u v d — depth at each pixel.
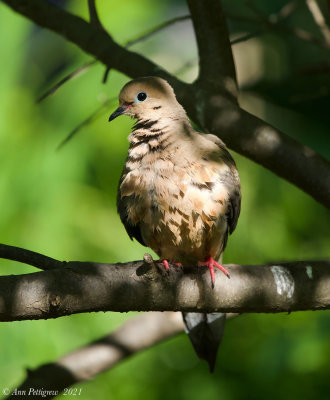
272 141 7.73
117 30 13.23
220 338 8.16
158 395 11.77
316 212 12.27
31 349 11.07
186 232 7.94
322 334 11.12
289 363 10.95
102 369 9.30
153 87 8.38
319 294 6.76
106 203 11.73
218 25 8.15
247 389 11.37
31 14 8.64
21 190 11.59
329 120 14.05
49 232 11.40
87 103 12.02
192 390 11.74
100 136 11.82
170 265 6.55
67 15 8.63
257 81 15.18
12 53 12.49
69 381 9.05
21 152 11.83
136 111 8.44
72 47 13.40
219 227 7.96
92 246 11.54
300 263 6.86
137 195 7.93
